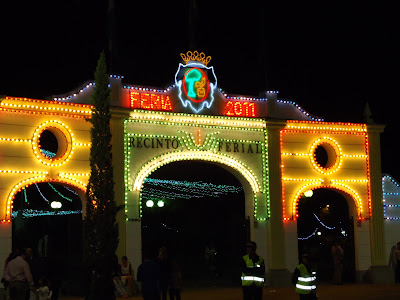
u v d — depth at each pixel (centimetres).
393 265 2719
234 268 3541
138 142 2336
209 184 3434
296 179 2609
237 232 3672
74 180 2209
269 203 2547
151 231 4016
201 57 2491
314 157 2648
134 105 2339
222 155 2481
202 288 2559
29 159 2134
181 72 2441
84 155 2234
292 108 2648
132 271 2238
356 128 2722
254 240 2520
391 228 2758
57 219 3269
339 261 2623
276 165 2572
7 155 2097
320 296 2183
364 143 2745
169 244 3978
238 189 3472
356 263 2697
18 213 3028
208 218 3931
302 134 2641
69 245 2464
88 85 2281
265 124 2558
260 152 2562
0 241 2055
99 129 1756
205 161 2489
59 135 2219
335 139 2689
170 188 3538
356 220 2703
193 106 2442
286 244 2566
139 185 2327
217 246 3797
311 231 4097
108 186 1731
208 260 2986
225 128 2502
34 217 3288
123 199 2280
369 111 2767
